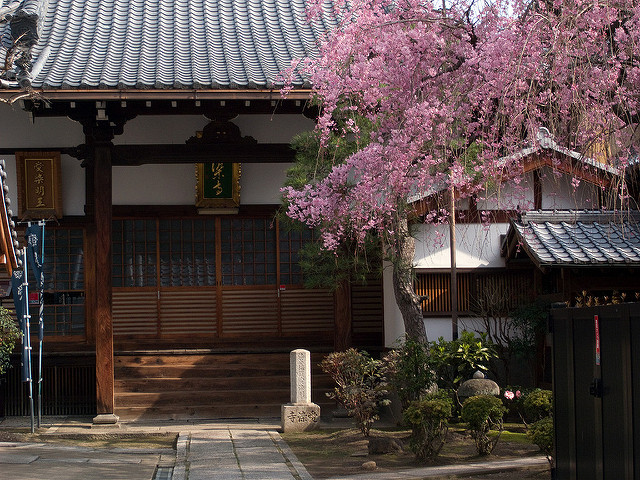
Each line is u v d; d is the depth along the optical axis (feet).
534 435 26.37
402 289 39.11
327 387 46.88
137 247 49.65
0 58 44.78
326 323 50.42
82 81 40.29
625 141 25.88
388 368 38.91
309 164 39.58
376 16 29.63
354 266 41.78
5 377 46.39
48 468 30.35
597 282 40.37
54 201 47.21
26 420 44.73
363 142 36.06
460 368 39.47
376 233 42.32
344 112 36.19
